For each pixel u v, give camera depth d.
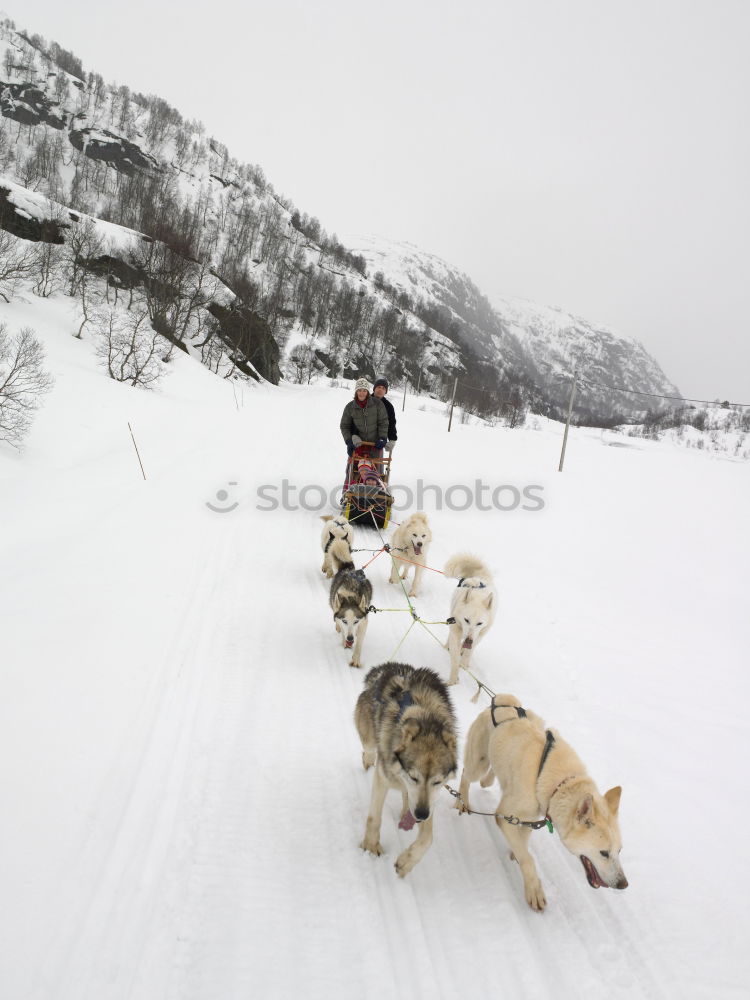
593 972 2.83
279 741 4.46
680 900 3.28
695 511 15.10
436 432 29.61
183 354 44.22
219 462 15.82
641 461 25.52
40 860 3.14
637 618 7.59
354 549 9.67
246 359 58.31
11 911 2.82
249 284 77.88
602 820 2.85
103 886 3.06
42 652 5.23
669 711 5.31
